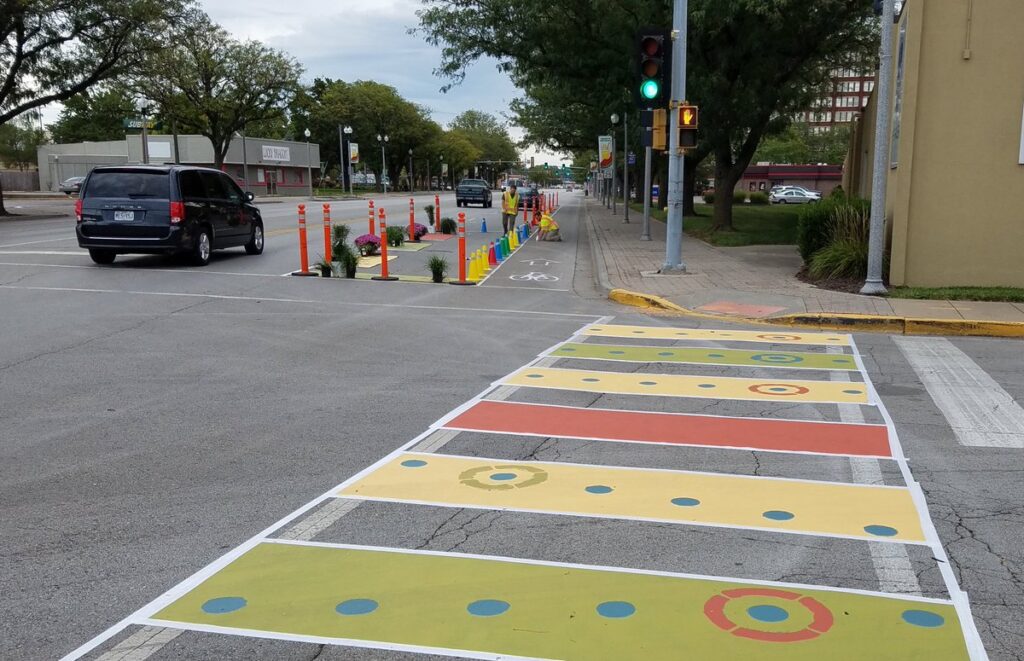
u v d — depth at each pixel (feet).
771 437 21.62
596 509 16.55
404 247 77.71
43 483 18.08
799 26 80.69
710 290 49.49
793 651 11.30
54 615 12.41
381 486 17.87
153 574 13.75
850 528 15.62
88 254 63.16
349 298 46.68
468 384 27.43
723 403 25.17
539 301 48.01
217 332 35.88
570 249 84.07
